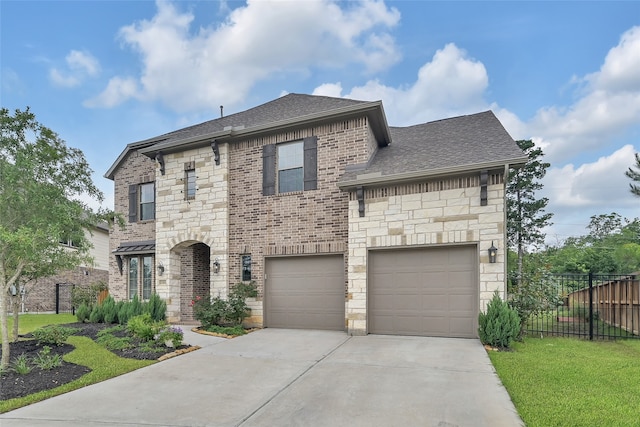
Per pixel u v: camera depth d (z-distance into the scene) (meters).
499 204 8.96
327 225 11.08
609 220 44.41
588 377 6.02
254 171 12.26
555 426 4.18
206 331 10.62
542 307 9.50
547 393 5.26
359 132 11.04
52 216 7.09
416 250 9.82
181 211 13.09
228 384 5.89
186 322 13.00
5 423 4.45
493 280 8.83
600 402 4.90
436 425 4.25
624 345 8.82
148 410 4.85
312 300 11.18
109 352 8.23
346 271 10.73
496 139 10.73
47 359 7.14
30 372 6.53
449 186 9.44
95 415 4.69
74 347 8.84
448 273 9.50
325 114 11.09
